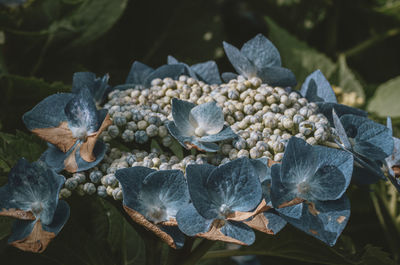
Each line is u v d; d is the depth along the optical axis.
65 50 0.50
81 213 0.37
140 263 0.44
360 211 0.52
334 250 0.34
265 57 0.38
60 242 0.35
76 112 0.32
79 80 0.36
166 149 0.34
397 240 0.50
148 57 0.58
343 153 0.30
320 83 0.37
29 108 0.42
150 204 0.30
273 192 0.29
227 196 0.30
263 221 0.29
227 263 0.46
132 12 0.58
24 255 0.34
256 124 0.32
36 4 0.47
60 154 0.33
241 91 0.34
